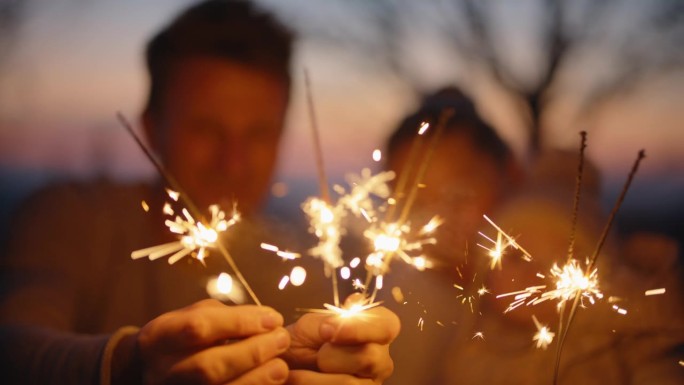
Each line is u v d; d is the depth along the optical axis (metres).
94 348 0.65
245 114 0.95
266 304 0.96
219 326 0.58
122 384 0.63
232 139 0.95
